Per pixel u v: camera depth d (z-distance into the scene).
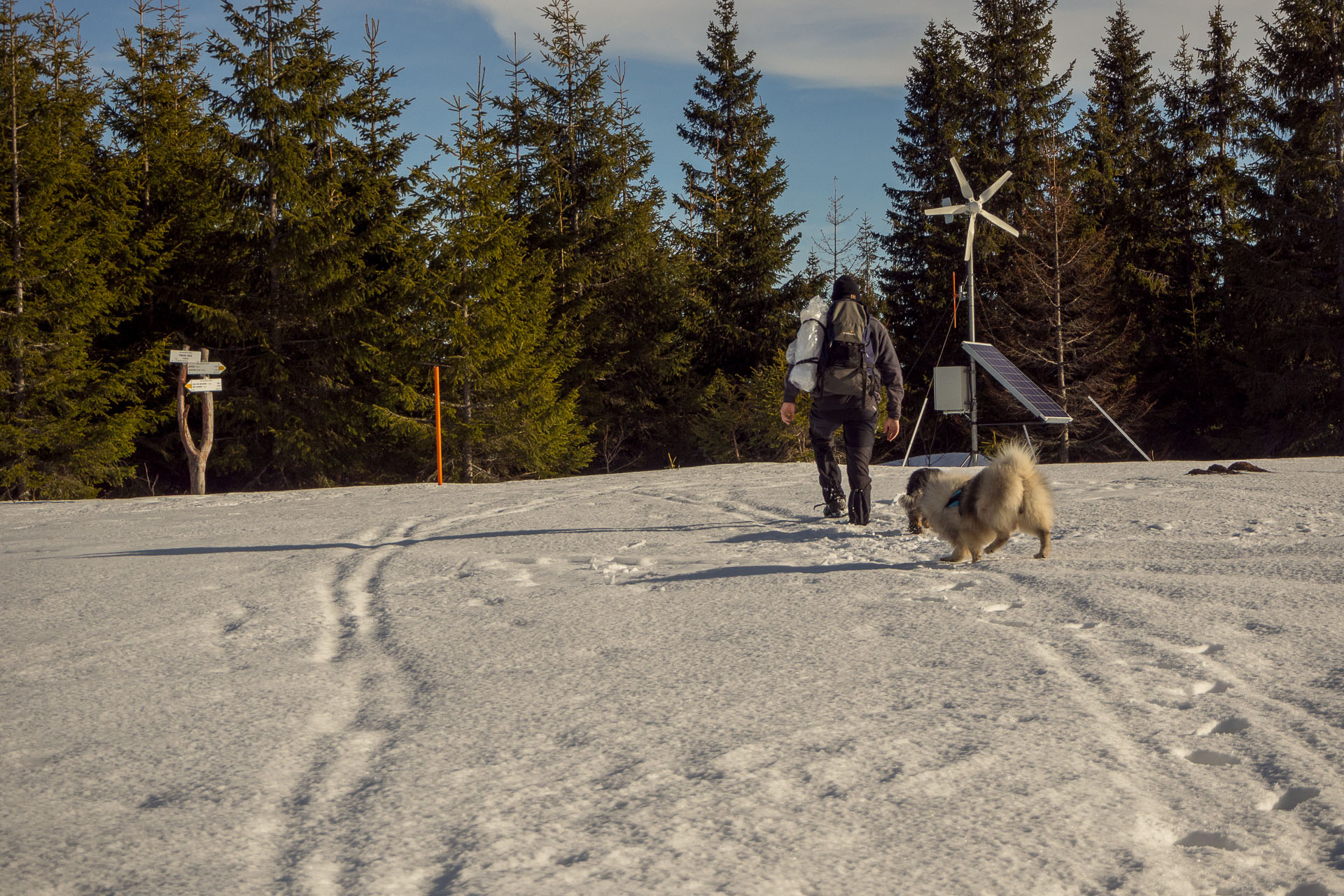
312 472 29.58
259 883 2.01
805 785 2.44
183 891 1.98
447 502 10.48
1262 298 32.03
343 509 10.28
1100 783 2.39
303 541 7.74
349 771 2.67
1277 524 6.55
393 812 2.36
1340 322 31.59
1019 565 5.46
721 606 4.70
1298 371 32.16
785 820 2.23
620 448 37.91
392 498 11.39
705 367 39.38
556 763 2.66
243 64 28.91
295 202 29.12
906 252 41.38
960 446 39.66
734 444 35.06
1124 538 6.32
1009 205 39.97
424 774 2.61
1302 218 31.56
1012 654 3.61
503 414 29.44
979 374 37.00
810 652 3.78
